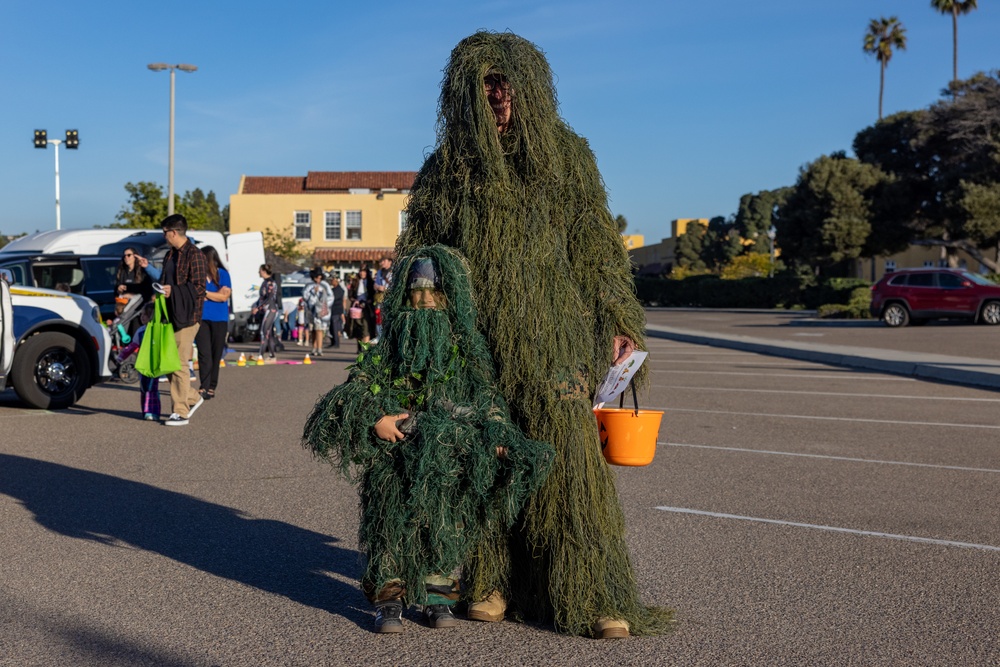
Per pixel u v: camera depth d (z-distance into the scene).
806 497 7.17
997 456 9.01
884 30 69.50
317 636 4.28
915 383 16.17
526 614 4.35
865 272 68.69
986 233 49.12
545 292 3.89
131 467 8.26
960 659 4.02
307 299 23.56
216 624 4.45
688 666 3.90
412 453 3.82
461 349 3.90
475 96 3.84
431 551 3.97
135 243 19.47
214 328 13.33
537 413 3.94
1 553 5.64
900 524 6.36
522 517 4.06
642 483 7.66
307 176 70.69
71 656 4.09
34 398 12.14
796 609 4.65
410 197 4.13
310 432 3.96
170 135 37.50
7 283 11.52
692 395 14.23
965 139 51.00
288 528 6.21
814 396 14.13
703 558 5.53
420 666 3.90
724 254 103.88
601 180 4.08
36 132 37.34
